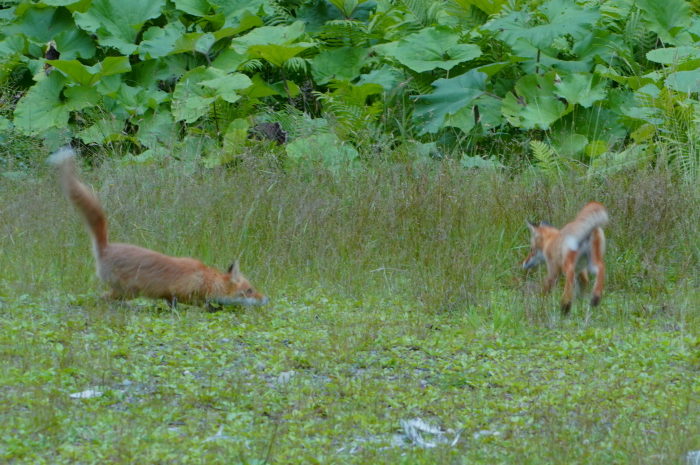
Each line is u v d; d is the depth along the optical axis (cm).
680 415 748
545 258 1139
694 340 978
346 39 2114
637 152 1576
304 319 1052
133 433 669
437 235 1310
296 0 2384
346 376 861
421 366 899
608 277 1238
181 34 2058
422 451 668
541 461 651
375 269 1251
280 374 847
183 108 1844
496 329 1025
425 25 2145
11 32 2144
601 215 1047
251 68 2053
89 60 2094
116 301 1051
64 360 818
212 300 1062
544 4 1964
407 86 1981
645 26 1955
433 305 1116
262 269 1229
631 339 989
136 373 806
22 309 1002
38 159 1728
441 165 1511
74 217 1330
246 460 628
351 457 656
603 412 760
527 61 1891
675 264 1286
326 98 1872
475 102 1856
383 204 1397
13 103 2030
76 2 2094
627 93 1819
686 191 1398
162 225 1334
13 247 1252
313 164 1573
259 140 1780
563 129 1772
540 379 864
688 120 1603
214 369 848
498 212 1395
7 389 748
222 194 1415
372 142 1762
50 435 661
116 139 1841
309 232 1330
